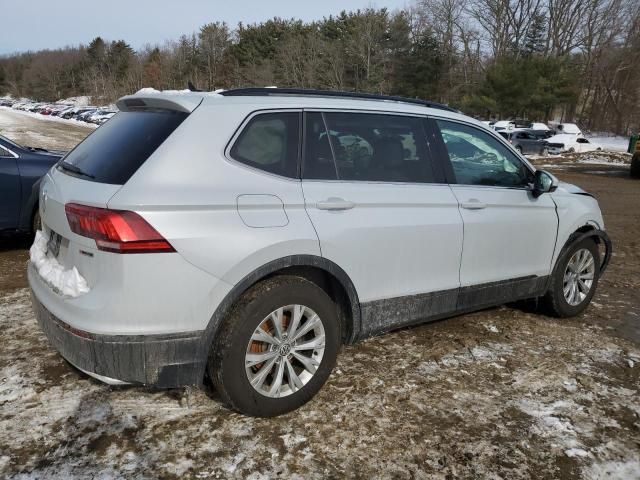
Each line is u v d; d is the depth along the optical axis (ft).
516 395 10.72
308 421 9.59
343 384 10.87
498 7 206.39
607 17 193.06
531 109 167.53
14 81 418.10
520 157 13.60
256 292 9.07
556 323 14.62
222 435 9.09
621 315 15.51
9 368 11.05
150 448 8.71
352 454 8.77
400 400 10.37
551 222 13.76
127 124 9.95
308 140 10.03
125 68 328.08
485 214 12.25
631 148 63.93
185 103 9.19
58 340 8.81
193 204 8.41
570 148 106.32
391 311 11.01
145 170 8.44
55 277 9.14
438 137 11.93
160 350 8.43
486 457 8.83
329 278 10.34
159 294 8.25
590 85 198.70
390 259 10.66
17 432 8.99
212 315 8.71
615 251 24.16
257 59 225.97
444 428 9.54
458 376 11.37
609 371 11.89
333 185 10.07
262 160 9.42
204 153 8.85
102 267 8.19
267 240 8.98
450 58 198.49
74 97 360.28
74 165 9.90
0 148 19.03
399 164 11.18
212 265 8.54
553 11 204.33
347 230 9.96
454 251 11.71
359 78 196.24
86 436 8.95
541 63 166.71
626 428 9.76
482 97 166.61
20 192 18.98
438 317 12.02
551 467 8.66
